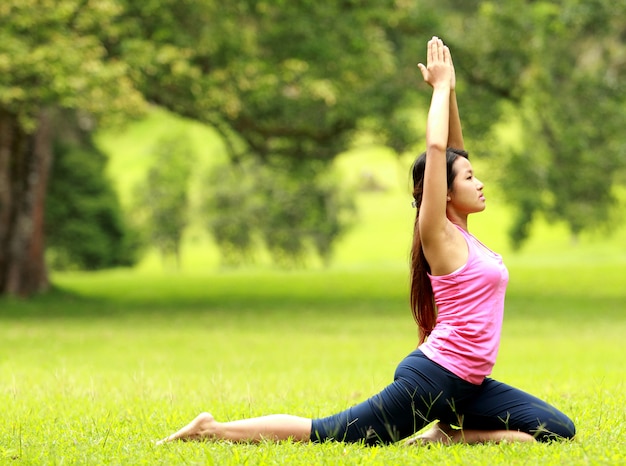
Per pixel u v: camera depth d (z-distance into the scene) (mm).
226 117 37156
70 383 12945
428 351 7074
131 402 10820
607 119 37250
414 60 37000
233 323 31109
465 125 37750
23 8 28422
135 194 71688
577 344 23641
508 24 36781
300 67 33938
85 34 31219
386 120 37281
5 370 15922
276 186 59688
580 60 39562
